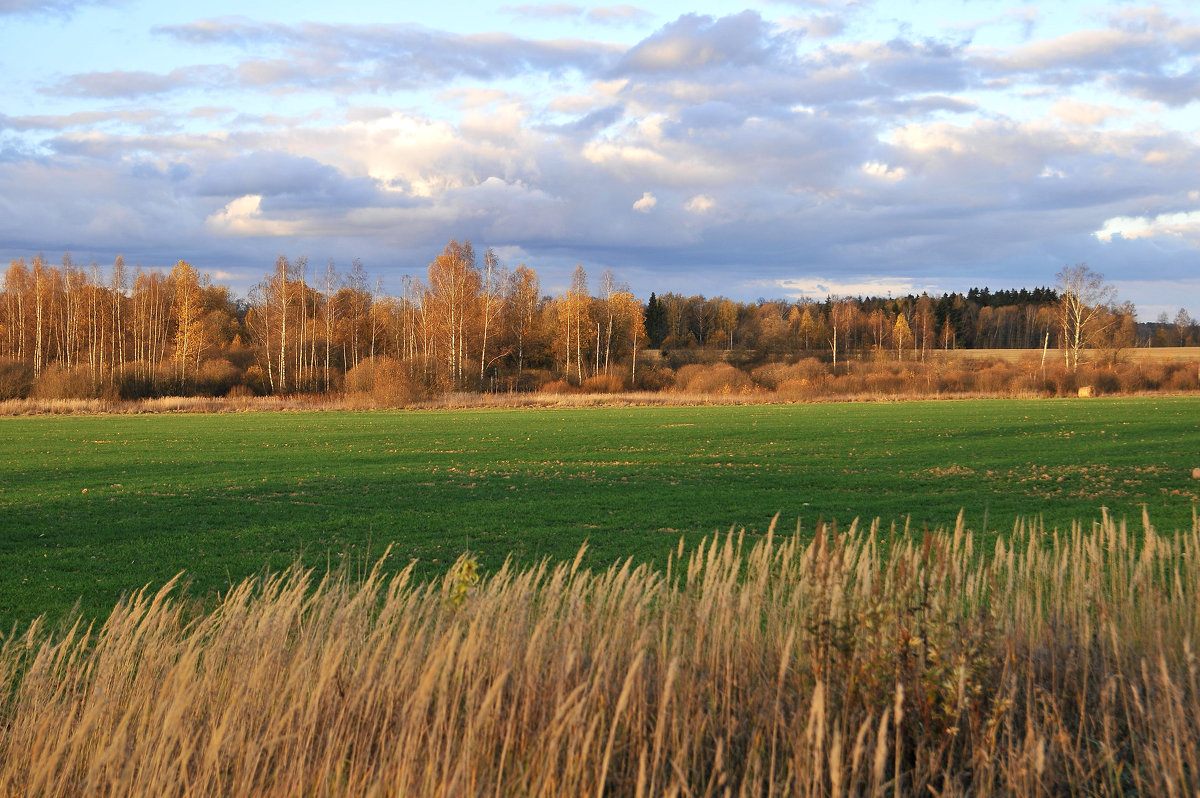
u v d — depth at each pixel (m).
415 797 3.82
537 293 89.69
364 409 56.03
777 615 5.03
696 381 69.12
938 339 135.12
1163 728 4.22
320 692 4.25
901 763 4.27
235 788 4.07
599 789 3.56
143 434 37.16
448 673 4.23
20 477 23.33
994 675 4.75
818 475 23.50
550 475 23.78
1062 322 85.38
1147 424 37.03
